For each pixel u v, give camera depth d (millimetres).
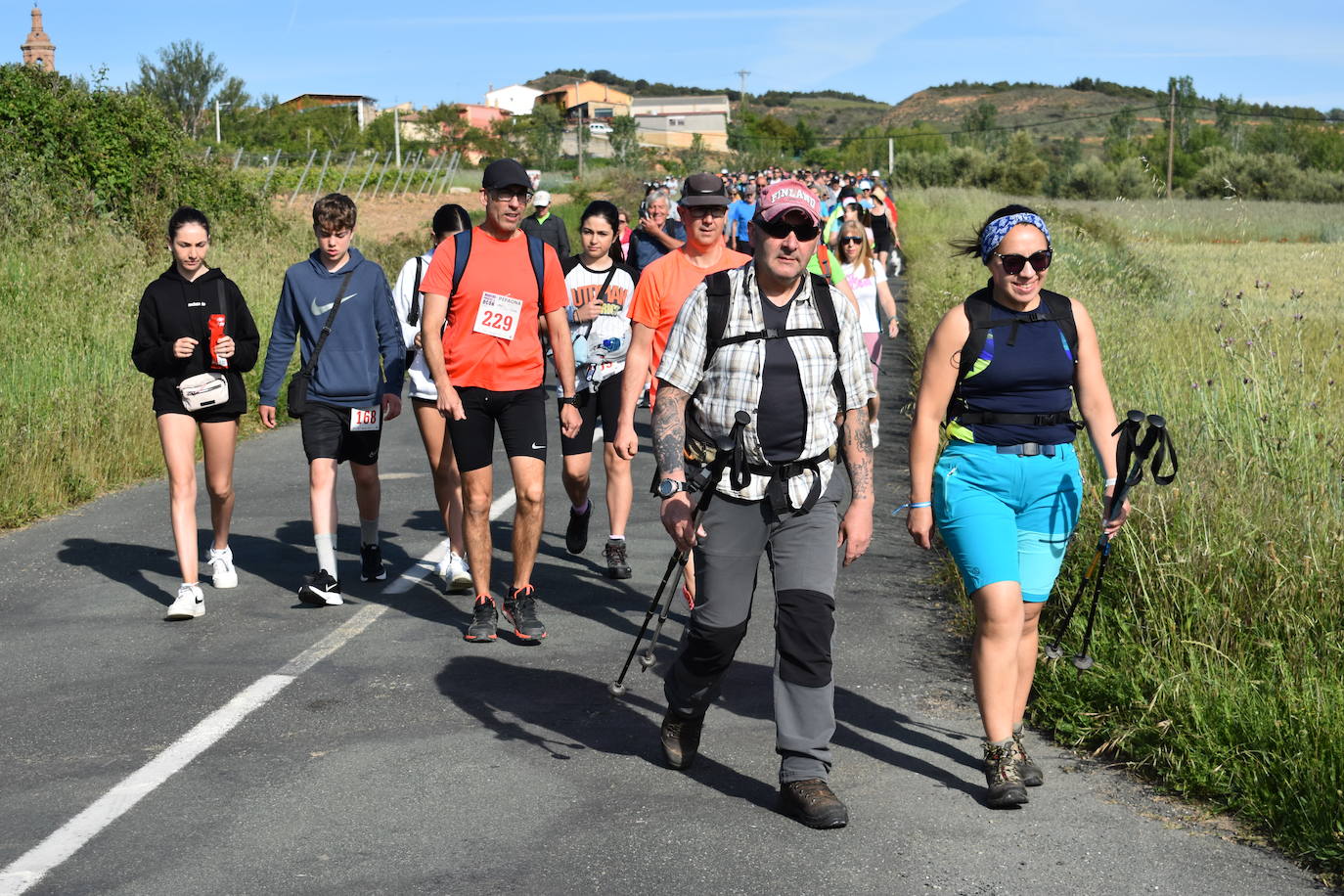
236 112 66188
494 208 5918
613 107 158125
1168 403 8031
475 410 5941
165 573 7289
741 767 4613
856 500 4281
